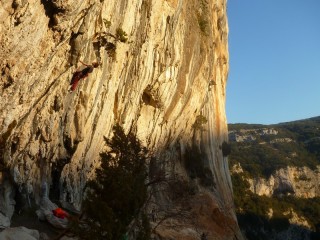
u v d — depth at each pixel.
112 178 14.84
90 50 22.08
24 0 16.02
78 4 18.67
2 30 15.79
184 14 36.34
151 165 32.78
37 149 20.02
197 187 40.41
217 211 38.38
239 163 99.94
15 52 16.69
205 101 44.72
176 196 36.41
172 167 37.25
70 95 21.41
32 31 17.09
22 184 19.05
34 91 18.83
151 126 33.09
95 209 14.02
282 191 95.50
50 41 18.55
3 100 17.14
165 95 33.41
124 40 24.53
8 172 18.31
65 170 21.98
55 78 20.06
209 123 46.12
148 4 28.09
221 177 46.84
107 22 22.52
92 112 23.70
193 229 33.16
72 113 21.83
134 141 16.56
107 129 26.20
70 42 20.30
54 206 20.03
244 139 127.62
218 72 50.00
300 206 91.12
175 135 38.06
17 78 17.27
